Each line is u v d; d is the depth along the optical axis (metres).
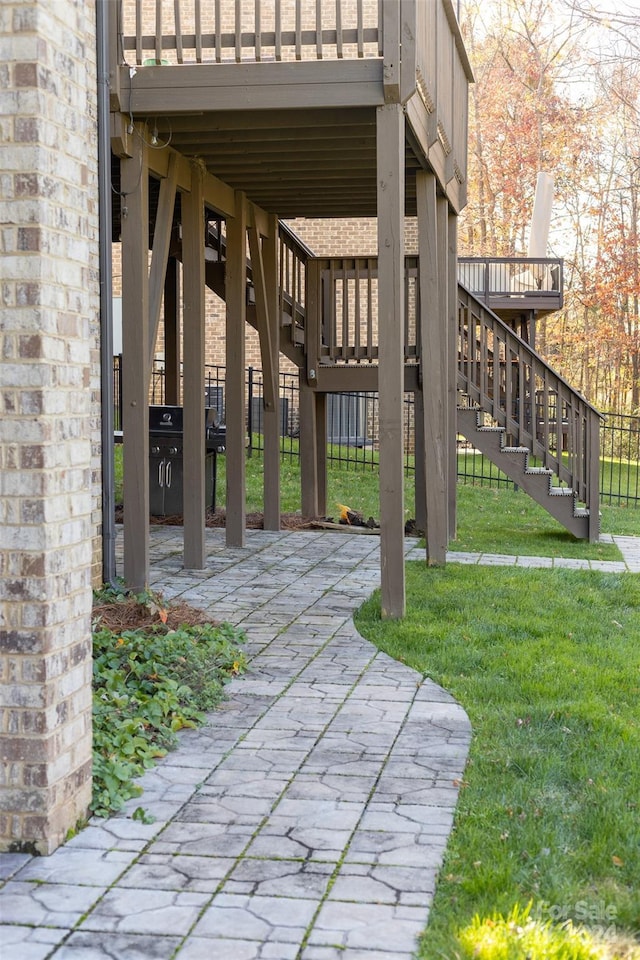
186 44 6.97
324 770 4.23
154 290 7.78
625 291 26.72
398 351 6.85
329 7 15.39
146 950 2.82
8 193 3.28
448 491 11.16
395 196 6.69
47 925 2.96
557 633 6.68
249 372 16.44
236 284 10.02
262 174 9.29
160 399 18.77
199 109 6.91
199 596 7.84
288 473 15.34
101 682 5.11
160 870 3.31
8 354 3.29
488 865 3.29
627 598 7.98
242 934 2.90
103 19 6.99
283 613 7.28
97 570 7.52
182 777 4.16
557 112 27.70
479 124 28.30
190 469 8.97
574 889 3.15
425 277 8.65
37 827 3.40
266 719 4.93
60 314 3.41
